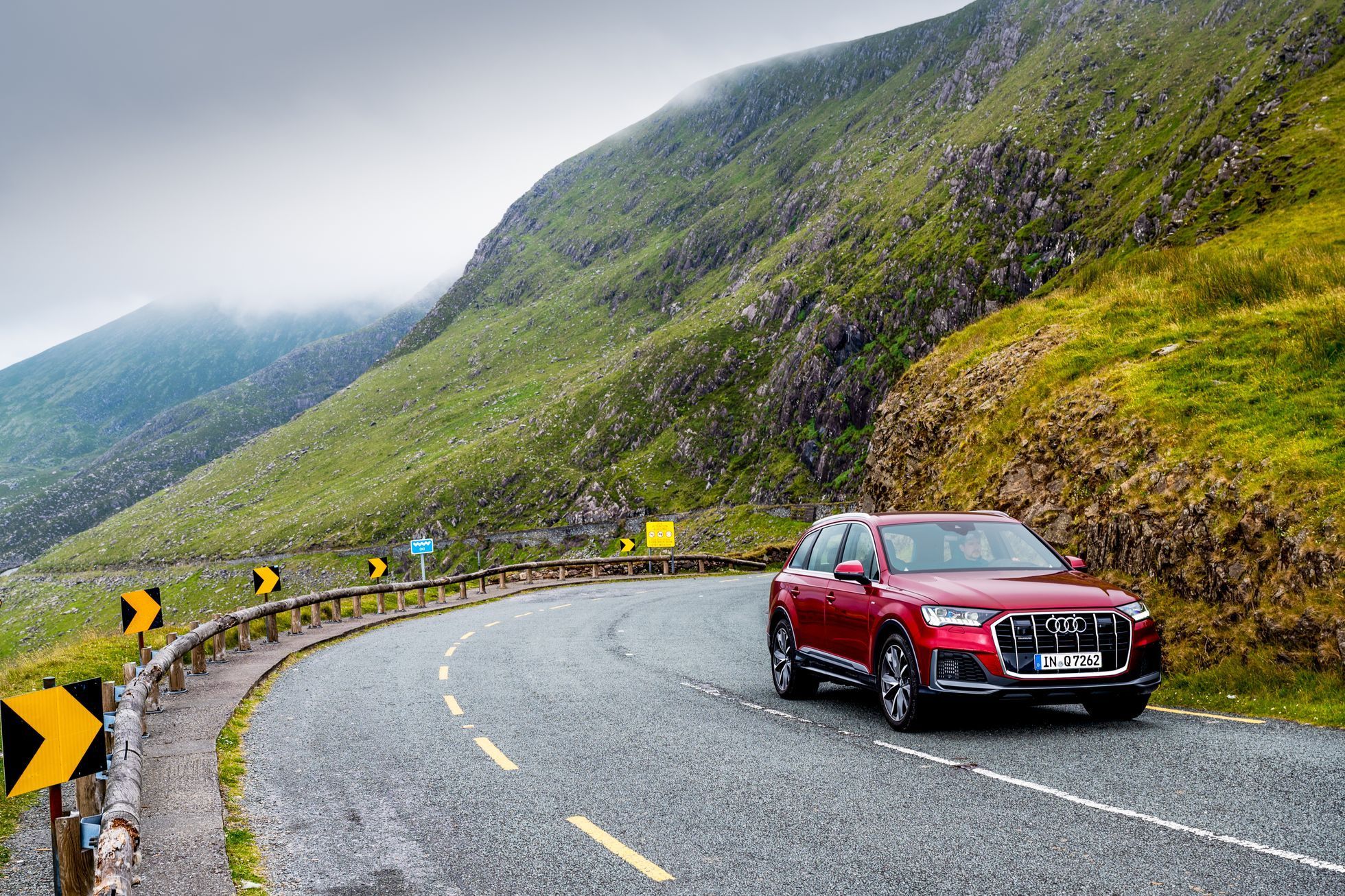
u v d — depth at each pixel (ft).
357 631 69.77
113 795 15.28
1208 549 40.86
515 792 22.90
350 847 18.88
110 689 25.86
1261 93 510.99
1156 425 50.24
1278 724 27.84
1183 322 65.57
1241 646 36.27
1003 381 73.67
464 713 34.22
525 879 16.53
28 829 21.40
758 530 596.70
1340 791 19.66
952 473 71.36
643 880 16.19
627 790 22.65
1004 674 25.99
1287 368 48.93
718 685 39.34
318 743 29.84
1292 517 37.37
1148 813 18.62
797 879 15.81
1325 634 33.09
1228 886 14.42
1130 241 523.70
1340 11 501.56
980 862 16.17
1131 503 47.24
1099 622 26.58
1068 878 15.17
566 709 34.37
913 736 27.71
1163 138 625.82
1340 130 316.19
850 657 31.30
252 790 24.04
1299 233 126.31
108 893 12.01
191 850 18.44
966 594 27.32
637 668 45.06
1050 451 59.06
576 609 84.17
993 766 23.29
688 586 115.85
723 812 20.31
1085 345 67.41
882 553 31.22
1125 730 27.37
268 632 60.49
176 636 42.22
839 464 628.69
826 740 27.63
